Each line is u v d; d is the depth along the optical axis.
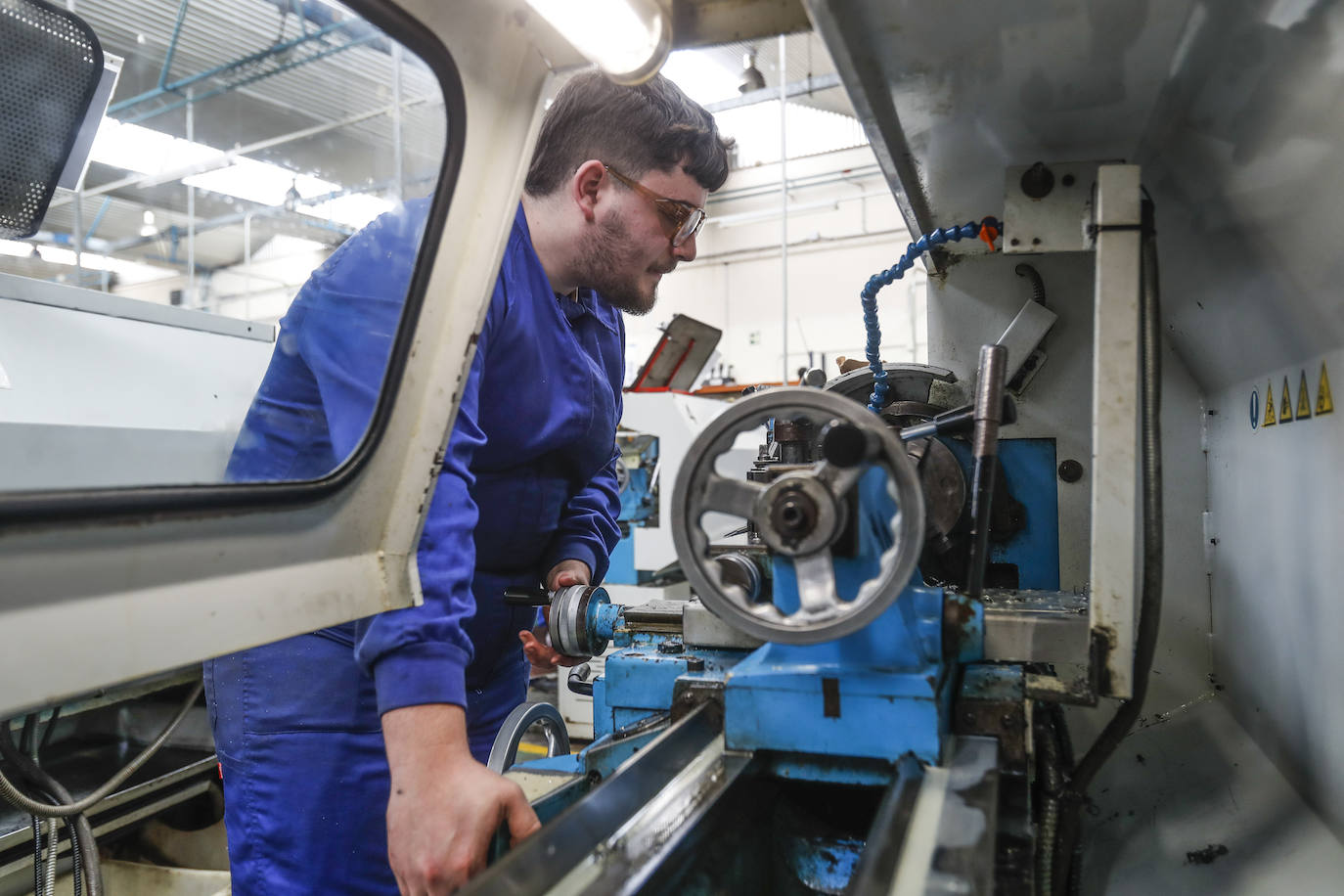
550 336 1.30
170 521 0.65
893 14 0.72
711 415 4.14
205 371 1.72
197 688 1.89
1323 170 0.70
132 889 2.09
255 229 4.77
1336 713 0.90
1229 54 0.72
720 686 0.89
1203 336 1.27
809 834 0.83
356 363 0.90
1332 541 0.89
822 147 7.62
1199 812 1.11
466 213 0.85
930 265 1.50
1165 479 1.45
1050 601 1.03
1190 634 1.44
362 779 1.18
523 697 1.55
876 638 0.77
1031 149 1.04
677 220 1.27
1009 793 0.74
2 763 1.66
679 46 0.79
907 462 0.69
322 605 0.80
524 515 1.38
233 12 2.55
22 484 1.37
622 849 0.64
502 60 0.81
